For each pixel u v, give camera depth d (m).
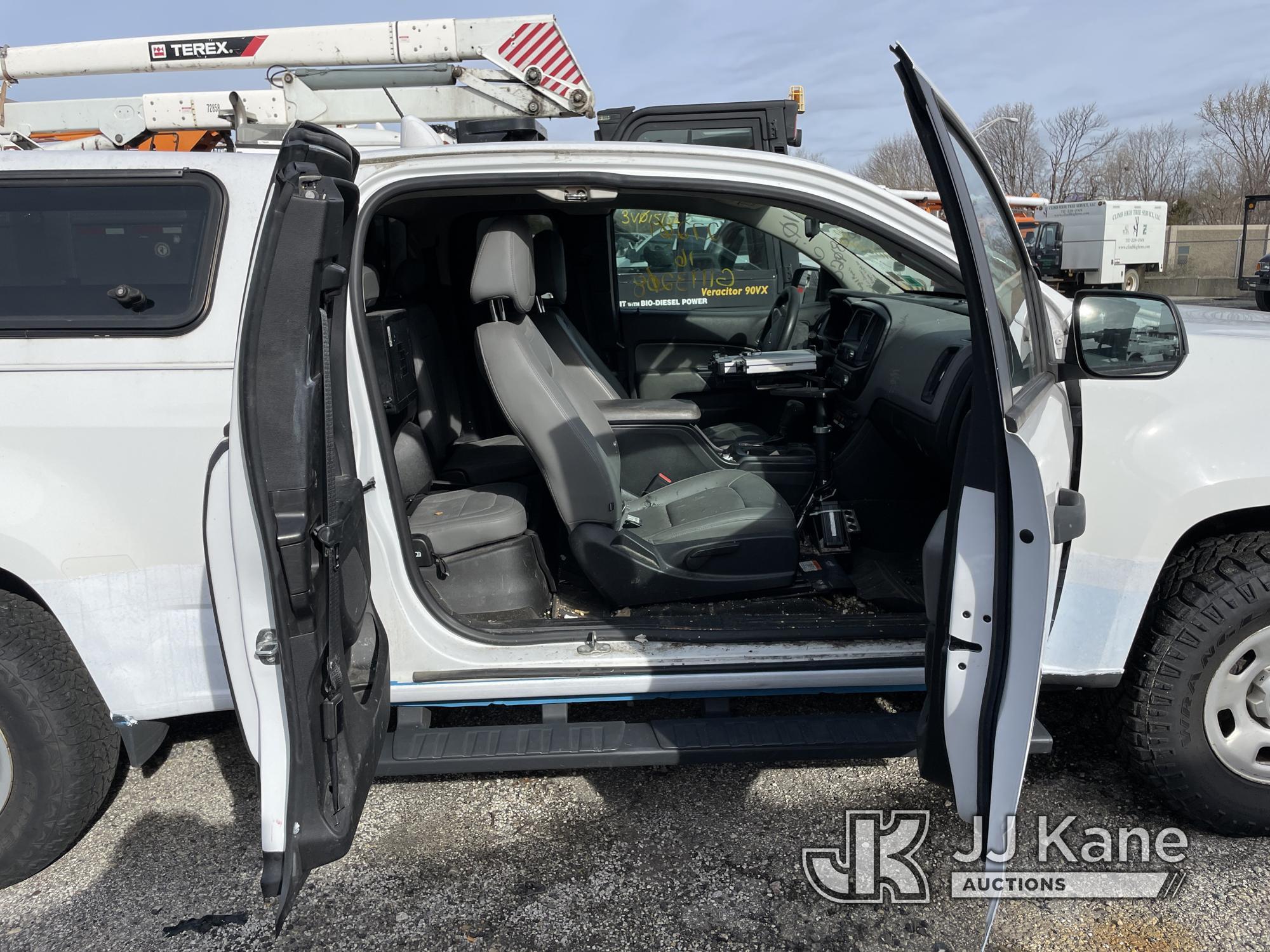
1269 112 33.09
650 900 2.07
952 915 2.00
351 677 1.97
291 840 1.51
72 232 1.98
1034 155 36.34
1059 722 2.75
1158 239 18.73
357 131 4.66
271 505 1.45
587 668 2.24
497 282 2.46
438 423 3.05
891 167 36.00
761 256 5.50
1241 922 1.96
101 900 2.12
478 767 2.20
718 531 2.68
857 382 3.19
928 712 1.67
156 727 2.24
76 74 3.67
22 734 2.05
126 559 2.01
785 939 1.95
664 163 2.17
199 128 3.75
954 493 1.60
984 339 1.44
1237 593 2.04
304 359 1.47
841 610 2.67
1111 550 2.09
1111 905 2.02
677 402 3.39
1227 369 2.07
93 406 1.95
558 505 2.53
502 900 2.09
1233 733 2.16
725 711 2.32
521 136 2.91
